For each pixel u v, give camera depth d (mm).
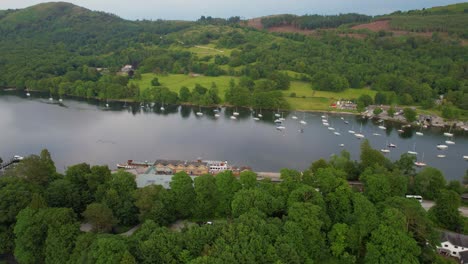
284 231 113375
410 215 122438
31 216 120500
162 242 108000
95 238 110500
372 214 121250
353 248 118938
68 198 143750
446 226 145625
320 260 117875
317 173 150750
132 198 144875
